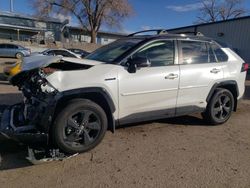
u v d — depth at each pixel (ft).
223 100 19.88
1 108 16.70
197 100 18.37
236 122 20.90
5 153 14.39
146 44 16.29
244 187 11.85
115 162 13.75
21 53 91.45
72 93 13.67
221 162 14.06
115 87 14.88
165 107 16.99
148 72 16.01
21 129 13.29
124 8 155.12
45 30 168.04
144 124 19.38
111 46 18.06
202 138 17.24
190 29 94.38
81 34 190.70
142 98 15.93
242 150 15.62
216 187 11.79
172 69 16.93
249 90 38.40
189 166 13.53
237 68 20.25
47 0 155.63
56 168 13.06
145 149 15.31
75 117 13.94
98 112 14.33
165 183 11.99
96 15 157.28
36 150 13.62
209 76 18.60
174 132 18.10
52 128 13.39
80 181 12.02
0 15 157.28
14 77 15.51
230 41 81.87
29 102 14.79
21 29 159.02
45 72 13.60
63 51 55.98
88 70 14.42
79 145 14.14
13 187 11.50
